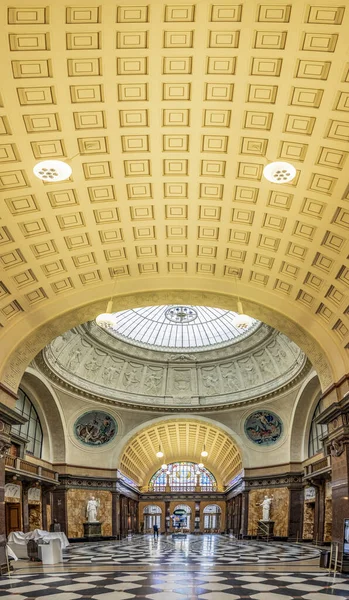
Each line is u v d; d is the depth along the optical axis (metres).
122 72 8.05
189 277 14.30
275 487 29.12
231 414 31.91
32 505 24.88
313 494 26.22
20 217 10.97
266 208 11.17
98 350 30.41
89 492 29.14
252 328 29.48
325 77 7.76
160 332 32.25
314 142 9.05
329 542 22.67
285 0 6.69
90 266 13.44
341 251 11.43
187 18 7.16
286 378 28.48
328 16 6.82
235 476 36.38
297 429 28.47
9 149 9.22
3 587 8.78
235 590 8.26
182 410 32.44
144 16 7.11
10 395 14.33
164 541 28.06
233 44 7.52
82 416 29.75
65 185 10.45
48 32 7.20
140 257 13.48
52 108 8.55
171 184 10.84
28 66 7.71
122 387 32.03
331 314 13.44
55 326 14.83
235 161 9.99
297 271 12.90
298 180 10.09
